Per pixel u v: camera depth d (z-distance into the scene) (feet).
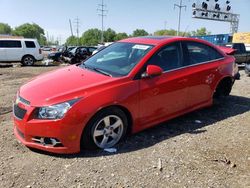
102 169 11.94
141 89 14.24
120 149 13.71
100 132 13.38
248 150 13.96
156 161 12.66
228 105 21.33
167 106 15.72
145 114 14.75
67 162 12.42
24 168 11.95
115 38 367.86
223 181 11.34
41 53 70.08
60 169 11.89
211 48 18.75
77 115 12.33
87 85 13.21
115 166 12.19
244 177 11.66
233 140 15.06
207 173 11.85
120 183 11.03
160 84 14.98
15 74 46.91
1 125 16.87
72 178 11.29
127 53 16.03
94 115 12.88
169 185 10.98
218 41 128.98
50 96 12.55
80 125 12.48
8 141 14.46
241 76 41.63
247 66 41.81
